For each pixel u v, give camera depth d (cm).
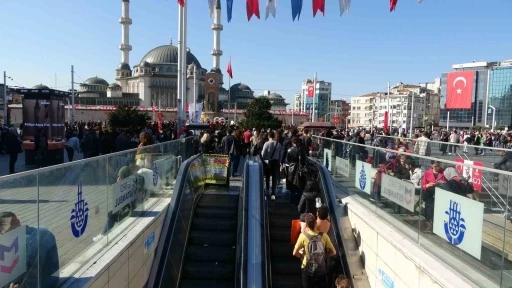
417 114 13288
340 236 841
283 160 1398
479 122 10531
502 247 447
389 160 755
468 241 505
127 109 4303
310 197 946
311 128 2858
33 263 429
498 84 10081
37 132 1709
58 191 480
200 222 1069
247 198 968
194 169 1220
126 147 1345
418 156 635
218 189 1380
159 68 12862
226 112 10794
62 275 491
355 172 983
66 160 2130
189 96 12338
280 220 1071
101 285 541
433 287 516
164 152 1042
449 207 545
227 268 910
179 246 904
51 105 1755
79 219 534
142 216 822
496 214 457
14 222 396
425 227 607
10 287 389
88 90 13100
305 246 722
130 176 748
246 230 859
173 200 963
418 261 559
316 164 1198
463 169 523
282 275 883
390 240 657
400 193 696
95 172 585
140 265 717
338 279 656
